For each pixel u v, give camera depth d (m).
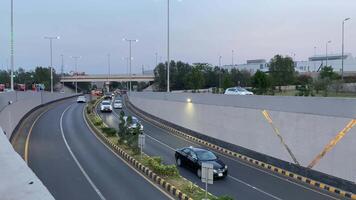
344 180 18.52
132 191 17.52
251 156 26.22
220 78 83.50
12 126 32.69
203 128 33.81
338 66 113.75
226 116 29.89
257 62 141.62
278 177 21.58
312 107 21.09
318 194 18.28
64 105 65.25
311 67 125.19
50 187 17.78
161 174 20.16
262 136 25.23
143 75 123.69
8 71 116.50
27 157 24.61
